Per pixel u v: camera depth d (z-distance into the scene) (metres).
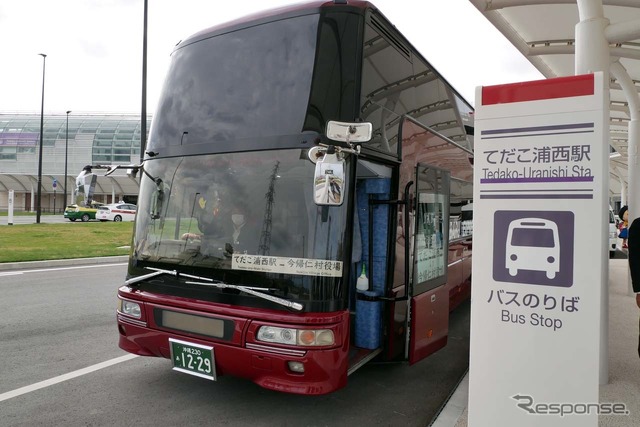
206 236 4.10
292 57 4.14
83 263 14.01
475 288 3.04
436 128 6.13
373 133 4.26
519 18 9.05
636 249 4.06
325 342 3.61
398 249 4.73
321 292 3.65
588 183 2.73
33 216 48.81
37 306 8.23
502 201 2.97
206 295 3.95
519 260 2.91
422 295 5.02
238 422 4.08
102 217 37.50
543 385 2.85
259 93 4.19
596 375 2.72
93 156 71.94
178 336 4.04
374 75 4.32
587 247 2.74
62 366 5.36
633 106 9.89
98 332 6.72
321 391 3.61
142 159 4.97
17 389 4.70
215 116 4.35
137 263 4.47
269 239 3.83
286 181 3.89
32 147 72.88
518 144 2.92
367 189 4.69
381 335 4.68
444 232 5.88
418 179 5.14
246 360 3.72
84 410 4.25
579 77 2.76
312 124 3.90
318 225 3.73
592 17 5.25
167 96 4.73
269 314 3.65
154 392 4.68
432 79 6.02
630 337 6.46
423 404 4.55
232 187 4.09
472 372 3.05
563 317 2.80
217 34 4.61
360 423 4.12
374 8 4.32
